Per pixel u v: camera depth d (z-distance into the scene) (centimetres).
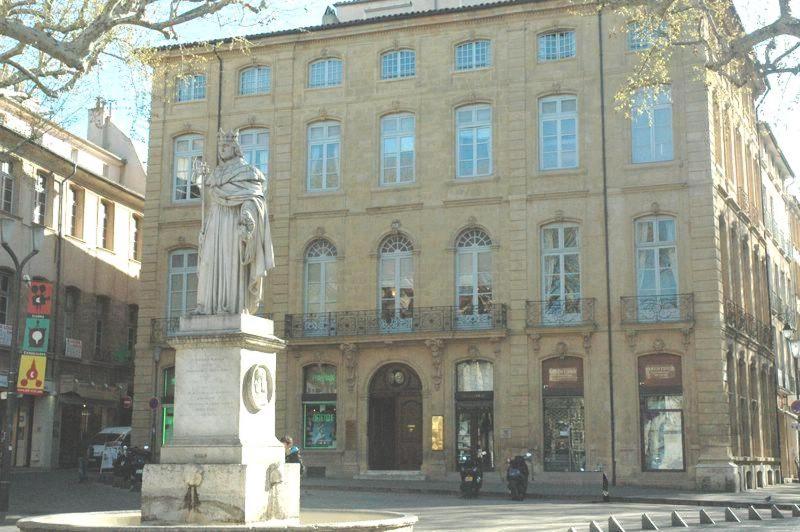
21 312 3891
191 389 1170
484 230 3525
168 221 3884
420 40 3703
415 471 3475
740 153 4062
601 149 3441
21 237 3897
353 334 3556
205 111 3909
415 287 3556
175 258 3894
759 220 4388
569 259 3434
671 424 3244
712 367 3209
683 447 3212
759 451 3788
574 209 3431
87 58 2047
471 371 3478
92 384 4338
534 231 3459
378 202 3650
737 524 1794
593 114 3469
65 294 4200
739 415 3431
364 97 3731
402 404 3538
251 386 1173
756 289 4222
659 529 1695
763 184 4631
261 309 3706
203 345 1175
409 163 3666
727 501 2583
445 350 3469
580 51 3516
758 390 3866
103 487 2902
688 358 3241
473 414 3438
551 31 3569
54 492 2622
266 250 1241
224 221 1234
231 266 1220
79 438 4294
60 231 4156
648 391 3272
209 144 3888
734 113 3944
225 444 1136
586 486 3173
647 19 2325
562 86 3509
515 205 3488
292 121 3800
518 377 3381
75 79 2198
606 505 2541
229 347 1170
